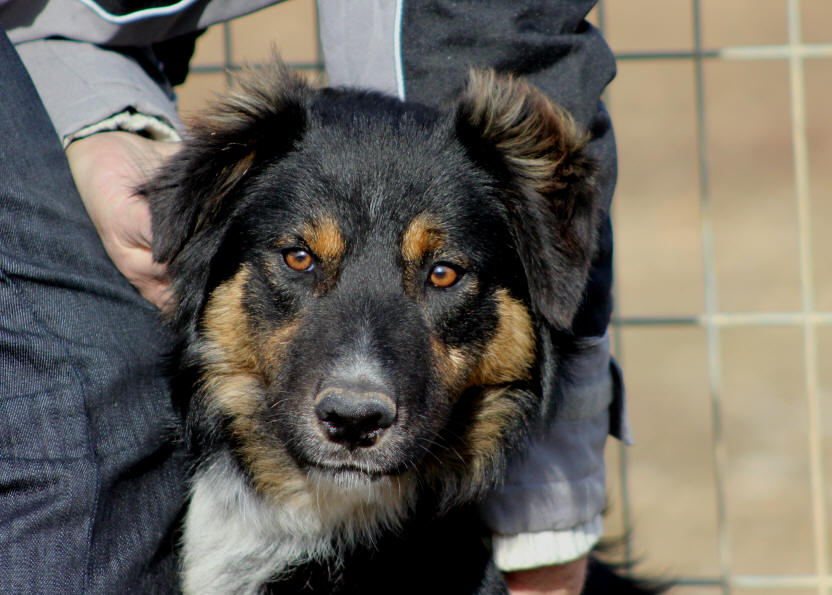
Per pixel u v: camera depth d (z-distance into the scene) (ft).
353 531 21.50
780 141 87.04
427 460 21.75
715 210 78.13
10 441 18.66
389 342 19.38
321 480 20.94
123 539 19.85
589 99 21.84
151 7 22.44
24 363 18.92
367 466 19.89
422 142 20.92
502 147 21.35
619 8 94.94
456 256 20.56
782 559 42.22
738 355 61.62
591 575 26.25
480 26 21.44
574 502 22.30
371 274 19.97
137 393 20.38
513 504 22.03
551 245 20.66
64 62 22.66
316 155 20.62
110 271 20.77
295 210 20.27
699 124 32.19
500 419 22.53
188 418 21.49
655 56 32.19
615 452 50.90
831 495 47.21
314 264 20.26
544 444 22.22
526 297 21.97
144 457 20.29
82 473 18.92
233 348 21.27
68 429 19.01
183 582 21.30
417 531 21.76
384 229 20.12
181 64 26.86
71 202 20.44
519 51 21.56
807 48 32.17
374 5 22.15
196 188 20.10
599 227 20.53
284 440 20.33
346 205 20.11
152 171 21.04
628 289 67.10
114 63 23.08
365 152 20.51
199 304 21.15
